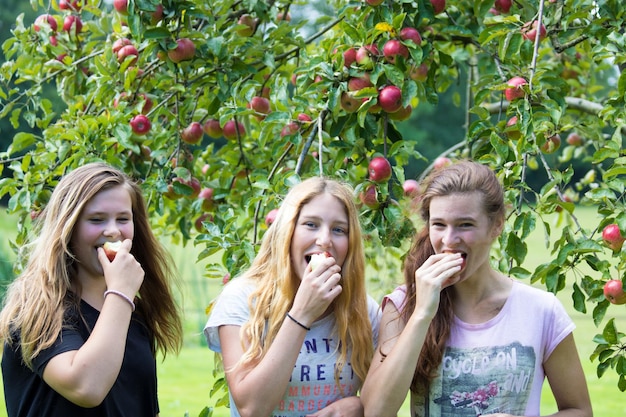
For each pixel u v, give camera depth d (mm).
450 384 2305
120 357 2121
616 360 2896
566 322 2340
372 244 3721
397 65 3154
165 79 3709
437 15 3561
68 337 2160
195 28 3910
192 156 3932
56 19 4023
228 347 2328
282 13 4285
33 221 3654
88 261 2316
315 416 2270
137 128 3549
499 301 2357
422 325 2203
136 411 2295
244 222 3807
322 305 2225
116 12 3779
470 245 2254
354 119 3260
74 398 2066
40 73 4062
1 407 5832
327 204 2379
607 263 2854
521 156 2865
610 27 3305
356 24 3449
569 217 4188
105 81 3594
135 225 2529
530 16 3545
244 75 3568
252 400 2184
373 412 2229
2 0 20281
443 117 21672
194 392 6414
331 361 2354
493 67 4727
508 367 2279
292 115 3275
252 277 2463
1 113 4008
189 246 12219
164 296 2590
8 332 2193
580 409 2365
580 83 5188
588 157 5031
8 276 7344
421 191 2414
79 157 3416
